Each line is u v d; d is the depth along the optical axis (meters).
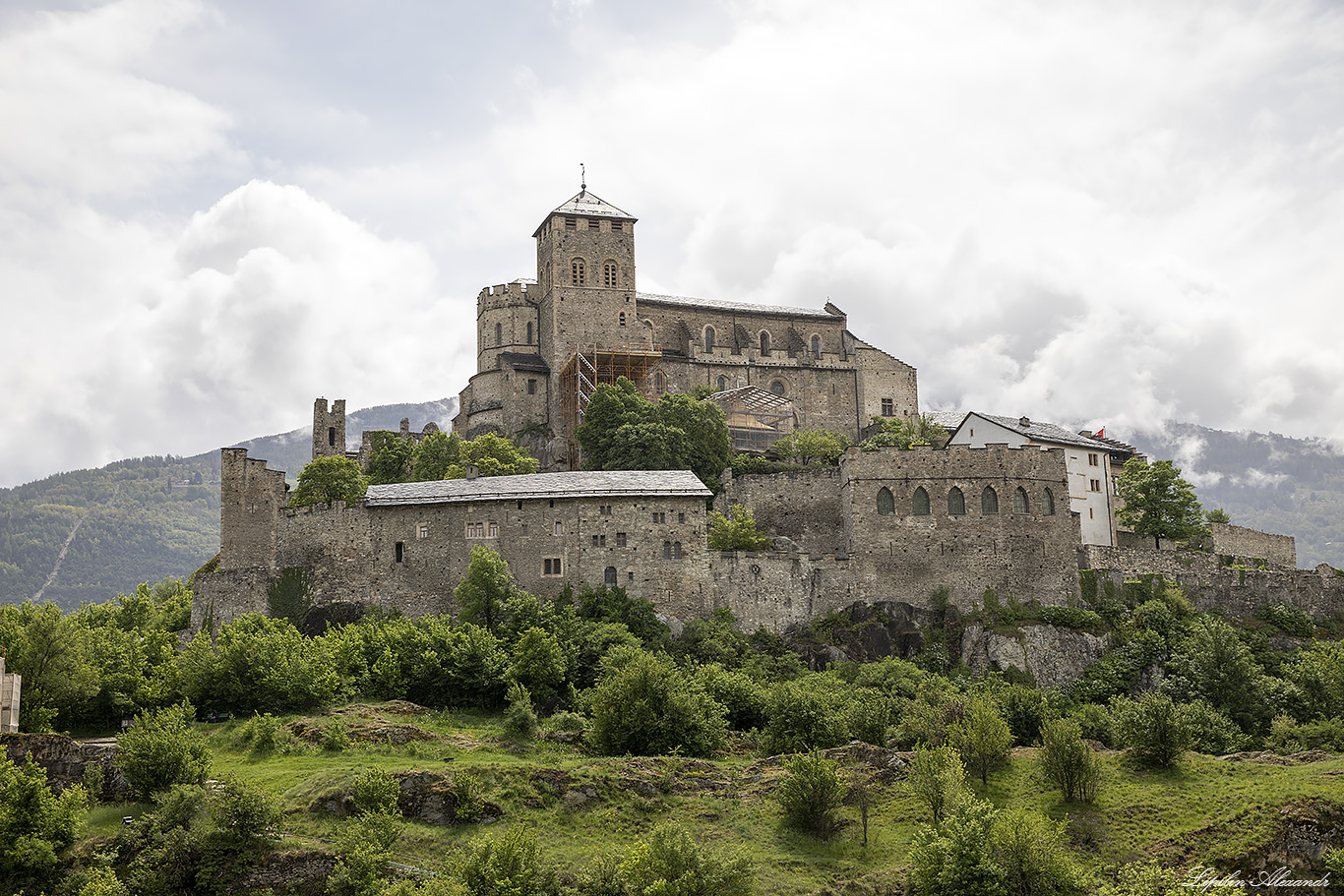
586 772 87.81
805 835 84.62
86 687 97.69
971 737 95.19
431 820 82.31
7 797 75.56
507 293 193.12
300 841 77.31
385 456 163.38
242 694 102.75
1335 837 82.19
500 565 117.56
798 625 128.38
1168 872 76.31
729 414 183.50
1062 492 135.88
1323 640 131.00
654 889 72.19
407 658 108.44
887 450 134.75
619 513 126.69
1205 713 107.94
